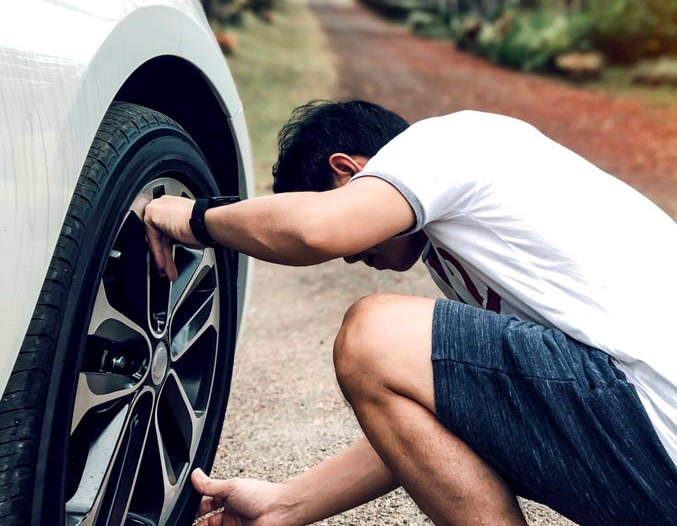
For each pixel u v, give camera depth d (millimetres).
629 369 1290
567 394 1279
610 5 18984
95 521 1304
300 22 31547
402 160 1361
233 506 1628
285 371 2766
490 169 1381
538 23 21797
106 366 1346
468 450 1352
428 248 1579
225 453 2160
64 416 1183
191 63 1631
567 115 13641
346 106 1605
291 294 3781
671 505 1248
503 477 1400
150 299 1514
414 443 1357
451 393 1328
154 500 1512
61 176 1150
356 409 1419
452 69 20766
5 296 1038
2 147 1036
